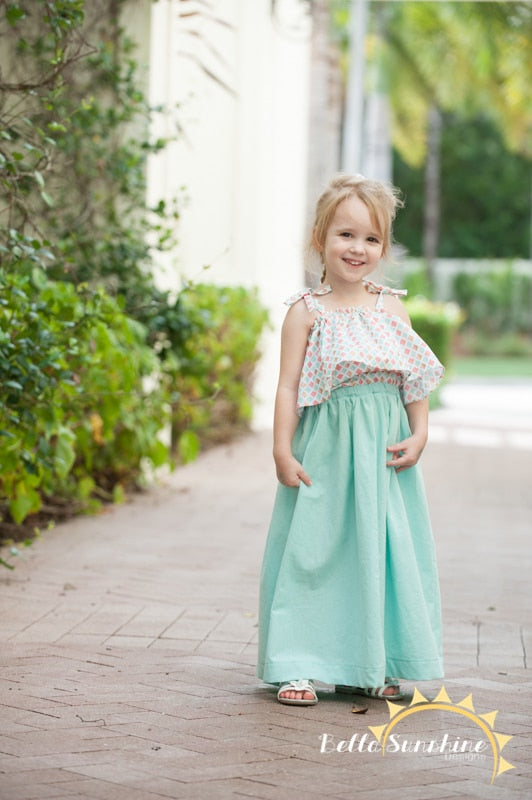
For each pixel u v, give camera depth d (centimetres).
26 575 603
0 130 605
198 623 520
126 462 841
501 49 2459
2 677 432
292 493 421
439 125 3784
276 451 418
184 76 1041
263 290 1418
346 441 414
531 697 425
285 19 1460
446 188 4006
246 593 579
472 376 2597
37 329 564
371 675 399
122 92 837
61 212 826
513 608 566
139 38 885
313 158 1928
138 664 454
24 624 509
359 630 407
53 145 596
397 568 411
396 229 4019
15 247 570
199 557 661
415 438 422
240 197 1303
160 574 616
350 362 409
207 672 447
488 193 4003
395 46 2578
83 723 384
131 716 392
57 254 764
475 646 495
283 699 409
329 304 427
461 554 698
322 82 1930
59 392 657
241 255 1330
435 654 411
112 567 629
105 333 673
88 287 807
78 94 836
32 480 618
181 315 836
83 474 801
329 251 424
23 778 335
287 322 427
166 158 938
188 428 1027
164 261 952
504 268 3406
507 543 738
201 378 887
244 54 1286
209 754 358
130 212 859
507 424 1541
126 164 823
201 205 1176
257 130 1347
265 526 762
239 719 392
